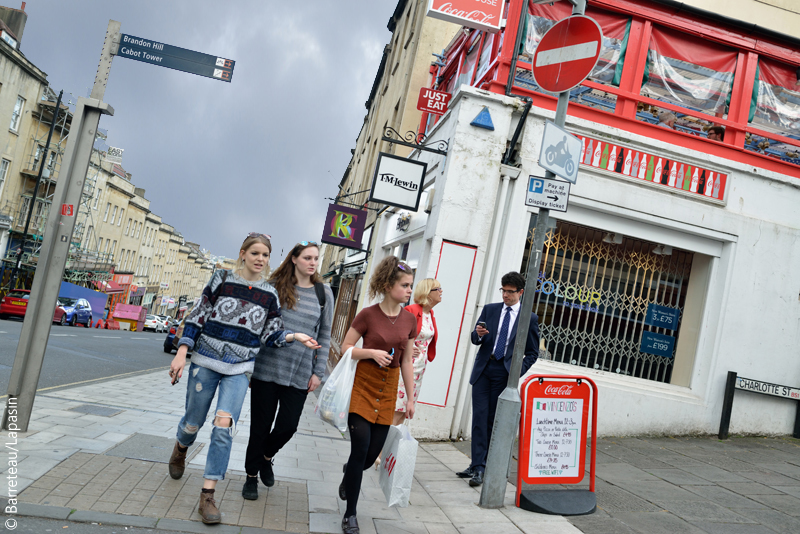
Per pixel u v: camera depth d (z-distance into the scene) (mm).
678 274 8828
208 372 3904
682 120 8922
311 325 4398
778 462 7086
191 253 95062
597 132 8312
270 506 4090
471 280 7875
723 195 8680
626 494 5297
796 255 8781
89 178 46500
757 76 9016
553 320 8398
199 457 5016
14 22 37438
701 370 8539
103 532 3234
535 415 4891
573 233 8492
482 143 8008
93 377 10695
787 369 8648
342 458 6004
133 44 5414
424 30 14109
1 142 33844
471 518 4445
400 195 8992
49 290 5031
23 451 4344
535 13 8523
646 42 8578
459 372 7809
